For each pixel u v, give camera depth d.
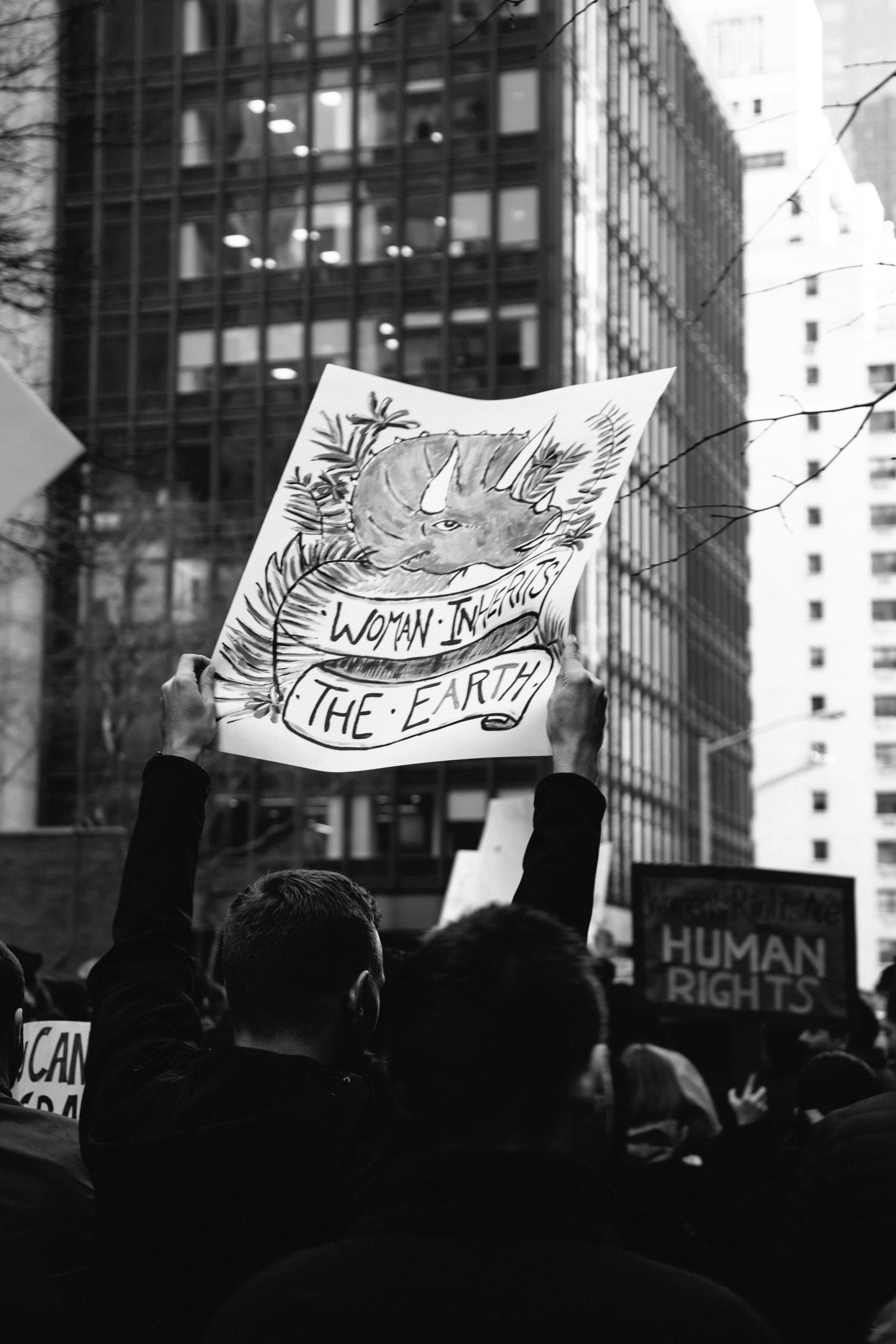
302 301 51.34
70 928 33.31
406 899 49.16
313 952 3.09
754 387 87.25
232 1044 3.34
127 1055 3.15
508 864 12.13
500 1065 2.21
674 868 9.53
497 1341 2.01
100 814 39.09
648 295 60.81
